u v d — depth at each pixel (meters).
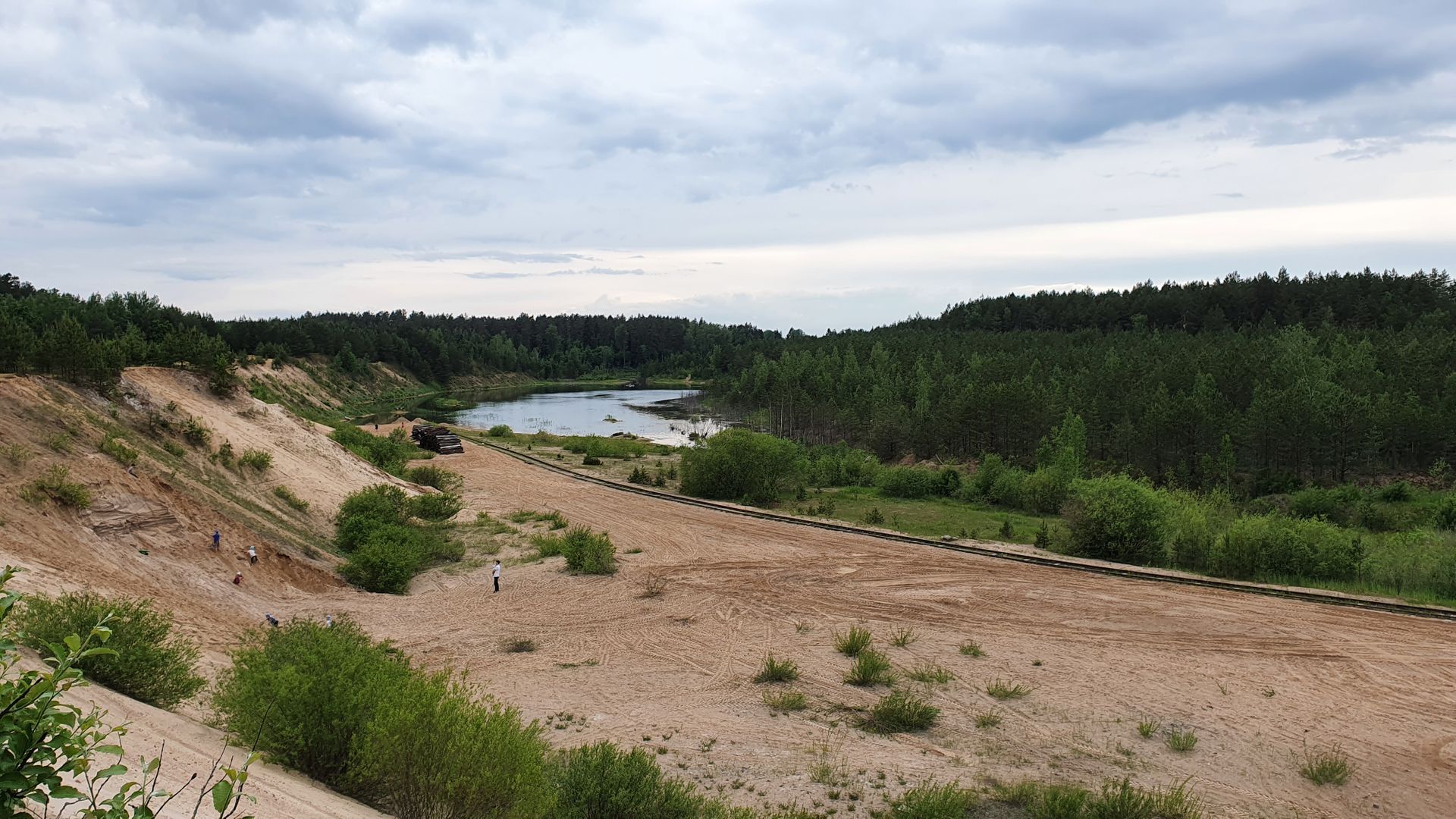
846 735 17.73
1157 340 127.62
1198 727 18.53
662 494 56.44
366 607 27.77
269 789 9.43
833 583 32.41
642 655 23.47
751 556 37.66
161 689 13.30
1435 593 31.06
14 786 3.45
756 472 55.84
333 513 39.66
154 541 24.53
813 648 24.27
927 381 105.56
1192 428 71.81
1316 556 34.44
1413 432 67.19
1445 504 48.78
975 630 26.20
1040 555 37.53
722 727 17.98
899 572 34.41
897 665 22.70
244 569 26.73
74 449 26.22
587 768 12.16
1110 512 38.38
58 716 3.65
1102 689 20.89
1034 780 15.57
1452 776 16.31
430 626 26.16
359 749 10.77
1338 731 18.39
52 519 21.83
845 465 69.50
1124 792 13.99
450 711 10.38
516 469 67.75
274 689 11.30
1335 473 70.69
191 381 44.12
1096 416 80.31
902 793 14.76
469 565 35.34
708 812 12.41
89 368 33.72
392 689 11.40
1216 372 87.31
